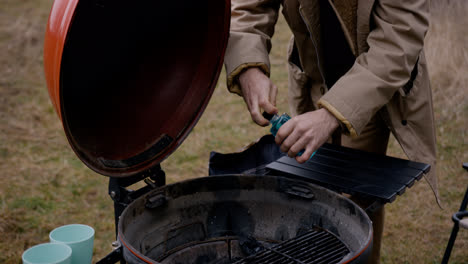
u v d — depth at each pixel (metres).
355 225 1.37
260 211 1.59
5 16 6.89
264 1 1.81
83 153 1.26
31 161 3.56
